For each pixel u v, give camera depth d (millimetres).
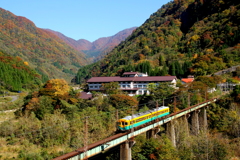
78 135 52344
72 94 80812
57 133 52188
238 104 69500
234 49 135625
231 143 52844
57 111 62500
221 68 116250
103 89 95625
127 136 39781
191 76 115312
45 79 182375
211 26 189250
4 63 149625
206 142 42719
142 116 45375
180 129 56656
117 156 45688
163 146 40000
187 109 60875
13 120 62938
